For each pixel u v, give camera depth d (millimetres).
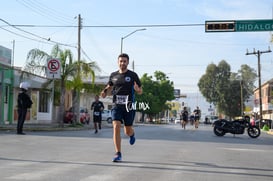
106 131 23438
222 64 89562
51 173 7750
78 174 7695
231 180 7477
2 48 28266
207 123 81875
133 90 9266
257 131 22562
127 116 9289
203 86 90250
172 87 73125
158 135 19891
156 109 69938
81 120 40719
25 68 27859
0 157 9883
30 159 9578
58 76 23094
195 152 11789
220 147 13789
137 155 10617
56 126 27469
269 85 69750
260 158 10891
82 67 29016
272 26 27328
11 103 30609
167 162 9484
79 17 33500
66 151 11258
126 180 7215
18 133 18156
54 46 28406
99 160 9531
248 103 91812
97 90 32719
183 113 30219
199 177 7672
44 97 36812
